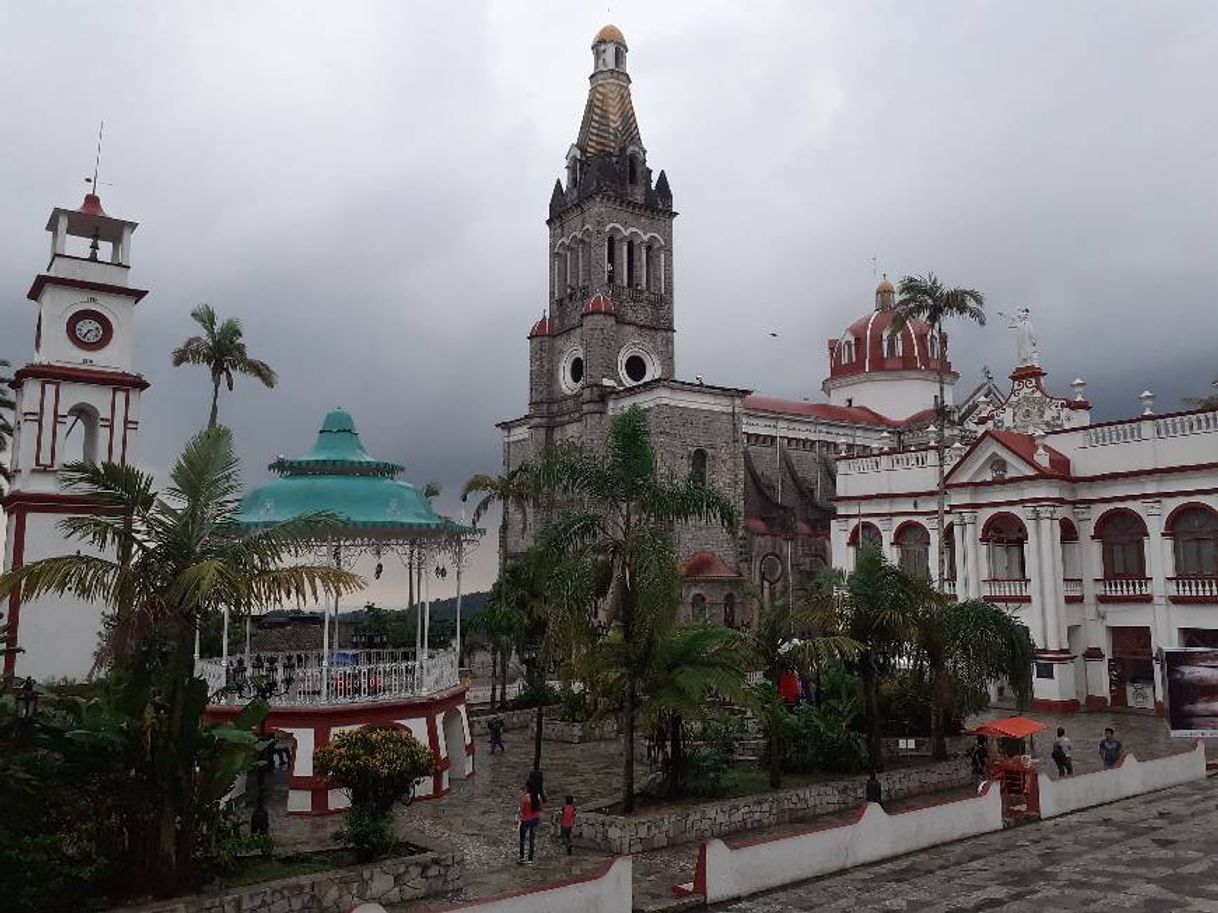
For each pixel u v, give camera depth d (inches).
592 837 847.7
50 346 1480.1
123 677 681.0
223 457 656.4
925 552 2001.7
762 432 2797.7
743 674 925.2
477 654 2349.9
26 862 584.1
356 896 671.1
